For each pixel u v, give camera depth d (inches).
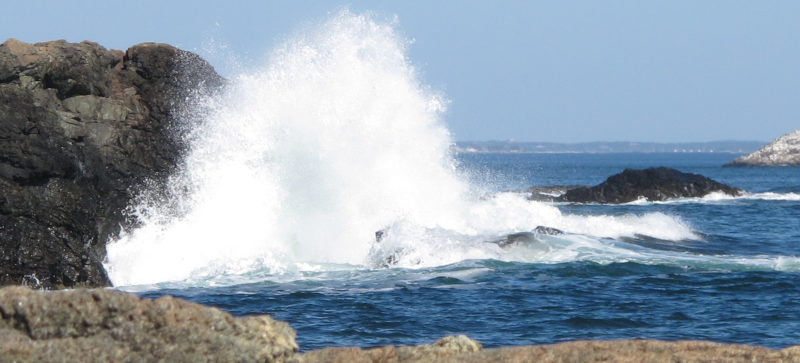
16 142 2847.0
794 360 1025.5
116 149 3452.3
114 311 942.4
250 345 948.6
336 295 2447.1
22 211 2780.5
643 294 2434.8
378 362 1074.1
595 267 2864.2
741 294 2426.2
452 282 2645.2
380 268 2965.1
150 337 930.1
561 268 2849.4
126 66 3853.3
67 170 2930.6
